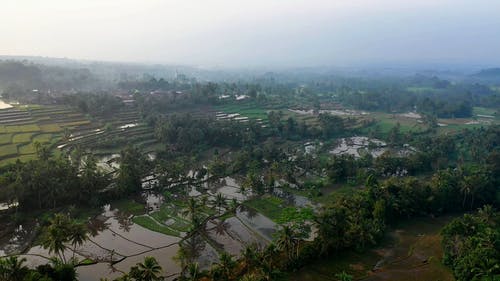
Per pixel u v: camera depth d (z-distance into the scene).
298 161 163.12
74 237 84.75
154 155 168.38
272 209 120.12
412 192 116.94
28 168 115.44
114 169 147.50
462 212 122.81
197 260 89.50
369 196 112.25
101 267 85.31
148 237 100.62
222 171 149.88
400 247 98.50
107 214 114.56
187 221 110.50
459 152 195.12
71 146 164.38
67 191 114.94
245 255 79.62
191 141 183.12
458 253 87.00
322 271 86.25
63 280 71.50
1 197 105.00
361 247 94.88
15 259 69.81
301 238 95.75
